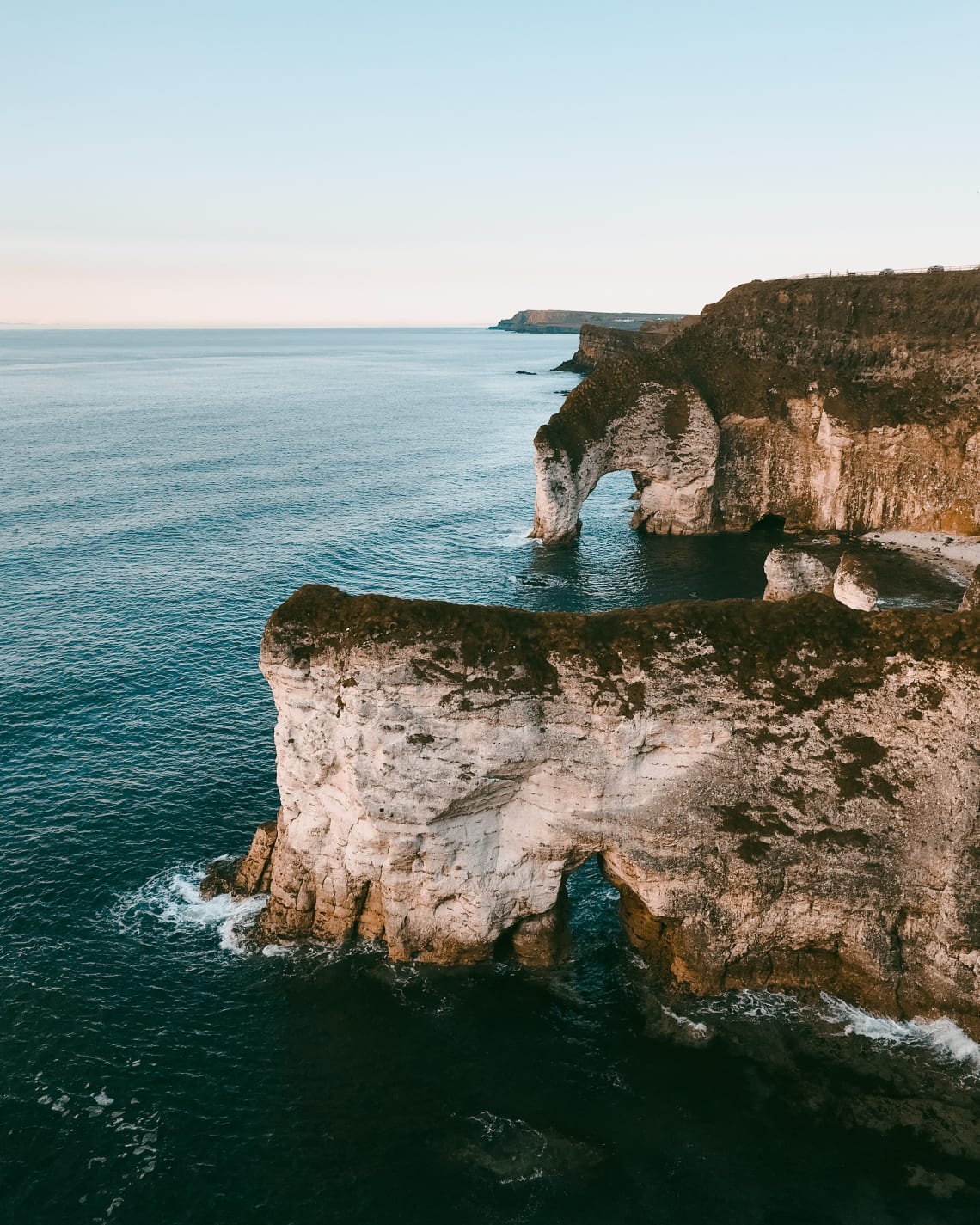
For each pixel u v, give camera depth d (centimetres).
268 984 3127
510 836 3152
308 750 3122
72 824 3947
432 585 7294
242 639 5978
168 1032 2911
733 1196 2369
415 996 3073
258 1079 2741
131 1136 2545
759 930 3055
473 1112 2625
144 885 3609
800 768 2920
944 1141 2527
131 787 4228
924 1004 2970
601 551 8462
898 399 8556
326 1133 2561
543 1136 2547
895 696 2850
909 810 2858
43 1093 2669
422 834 3089
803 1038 2892
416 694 2948
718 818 2984
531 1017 2988
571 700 2939
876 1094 2681
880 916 2966
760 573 7712
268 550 8069
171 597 6694
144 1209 2344
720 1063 2798
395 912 3216
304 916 3347
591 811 3036
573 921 3491
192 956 3253
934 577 7094
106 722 4806
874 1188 2388
